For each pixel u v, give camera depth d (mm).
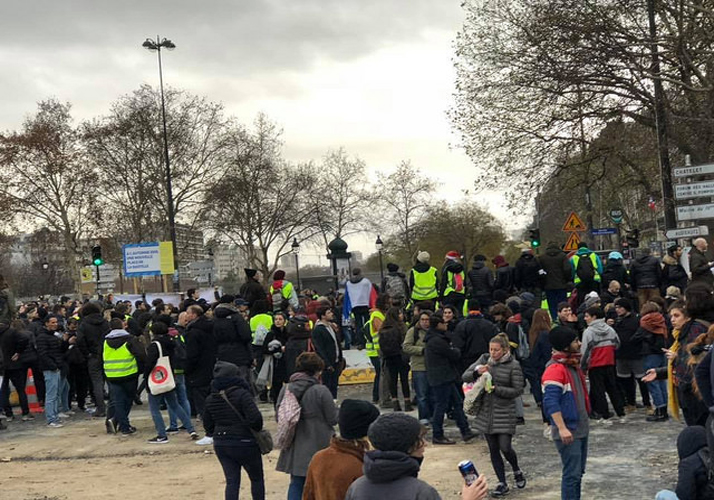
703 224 29109
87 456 13711
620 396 13695
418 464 4301
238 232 69438
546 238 78500
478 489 4113
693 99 28875
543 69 29844
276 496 10500
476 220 84750
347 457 5723
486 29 31531
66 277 110688
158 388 14227
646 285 19453
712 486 5168
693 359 7133
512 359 9609
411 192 79438
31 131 64000
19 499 10891
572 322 14281
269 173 68875
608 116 30656
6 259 109312
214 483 11242
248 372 14828
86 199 64750
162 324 14406
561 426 7762
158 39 50406
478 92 31906
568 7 28875
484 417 9602
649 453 11078
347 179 77312
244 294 18938
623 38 28734
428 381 12984
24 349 17922
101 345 17578
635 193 48875
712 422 5098
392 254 88188
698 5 28562
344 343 25969
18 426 17078
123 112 63562
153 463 12852
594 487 9648
